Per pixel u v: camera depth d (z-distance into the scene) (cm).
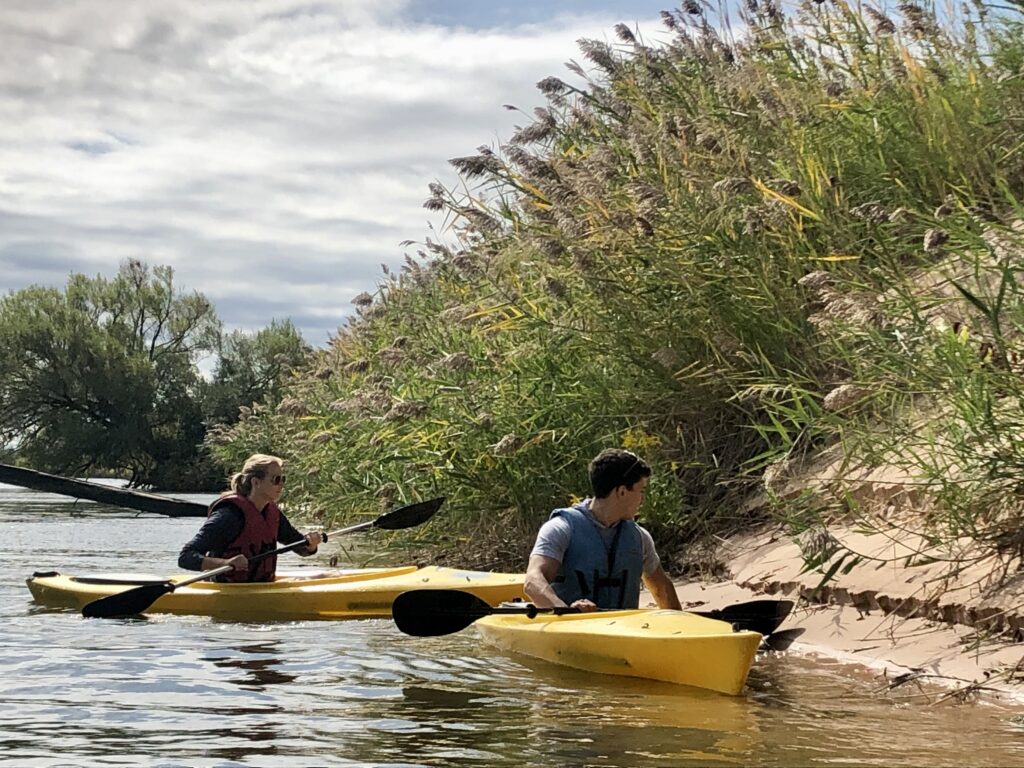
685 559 838
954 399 582
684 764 381
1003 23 908
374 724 443
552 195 886
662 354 840
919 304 700
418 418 991
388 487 1037
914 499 654
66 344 4181
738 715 457
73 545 1482
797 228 821
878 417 680
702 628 533
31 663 585
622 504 613
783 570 707
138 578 884
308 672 559
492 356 945
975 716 450
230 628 727
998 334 577
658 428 908
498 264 956
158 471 4334
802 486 749
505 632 626
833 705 474
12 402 4153
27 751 400
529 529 954
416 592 603
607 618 577
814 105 904
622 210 858
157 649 634
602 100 1017
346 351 1335
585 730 431
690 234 855
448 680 537
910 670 531
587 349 905
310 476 1351
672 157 898
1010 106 842
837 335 766
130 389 4184
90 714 461
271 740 416
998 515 593
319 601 800
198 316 4488
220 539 848
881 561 631
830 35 968
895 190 849
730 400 825
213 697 496
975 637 542
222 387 4406
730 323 839
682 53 1015
